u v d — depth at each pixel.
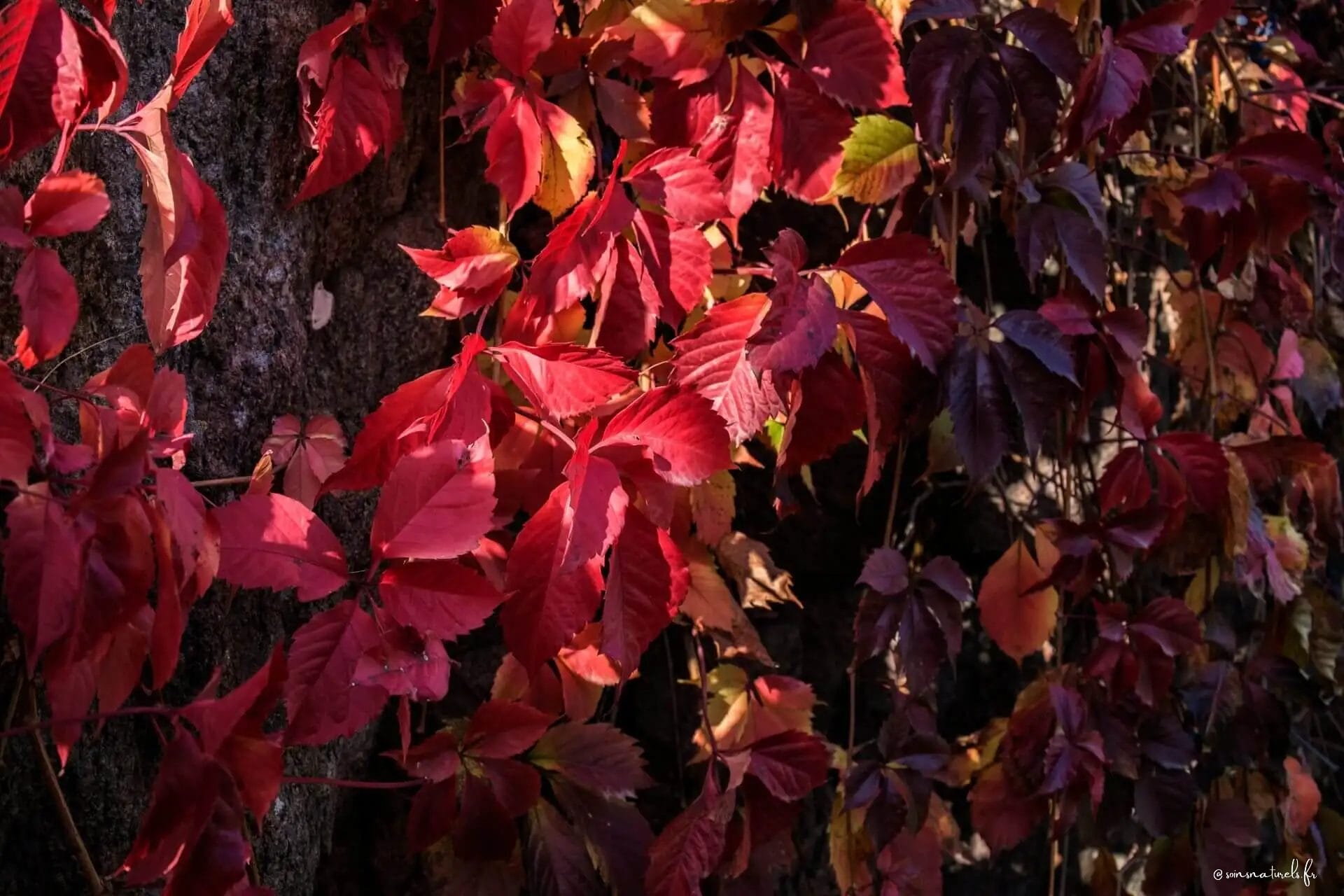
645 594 1.41
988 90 1.61
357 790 1.67
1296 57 2.00
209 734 1.24
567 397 1.46
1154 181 1.94
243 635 1.53
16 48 1.22
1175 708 1.90
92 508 1.24
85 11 1.40
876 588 1.67
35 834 1.40
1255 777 1.95
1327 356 1.97
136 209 1.45
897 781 1.71
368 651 1.36
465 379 1.43
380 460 1.43
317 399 1.60
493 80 1.55
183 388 1.31
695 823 1.60
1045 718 1.77
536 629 1.39
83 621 1.24
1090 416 1.92
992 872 1.91
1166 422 1.98
